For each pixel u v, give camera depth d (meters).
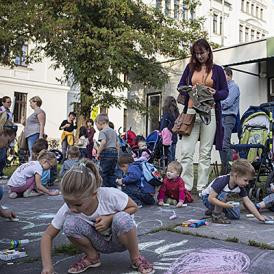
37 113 7.43
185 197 4.88
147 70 12.84
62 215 2.44
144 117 12.90
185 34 15.15
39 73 27.61
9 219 3.91
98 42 12.95
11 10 12.83
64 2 13.08
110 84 13.49
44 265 2.33
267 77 10.24
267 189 4.59
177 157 10.02
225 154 6.22
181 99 5.22
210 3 38.81
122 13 13.44
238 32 43.44
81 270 2.44
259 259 2.66
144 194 4.69
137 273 2.42
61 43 12.94
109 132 6.21
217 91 5.03
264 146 5.07
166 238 3.22
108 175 6.14
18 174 5.44
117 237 2.43
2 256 2.69
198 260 2.64
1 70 25.77
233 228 3.57
